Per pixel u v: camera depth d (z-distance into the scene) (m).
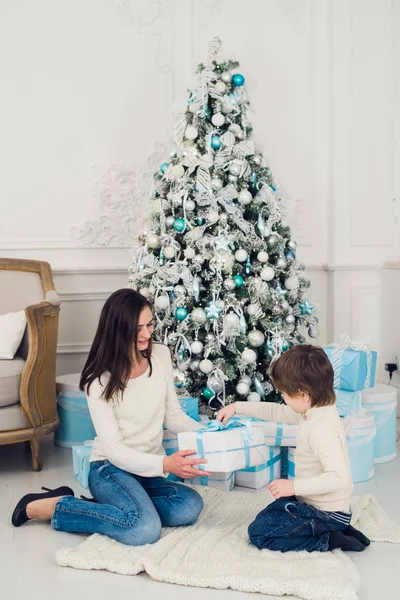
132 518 2.16
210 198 3.00
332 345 2.99
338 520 2.12
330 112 4.18
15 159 3.84
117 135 3.97
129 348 2.29
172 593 1.90
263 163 3.18
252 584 1.90
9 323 3.21
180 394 2.95
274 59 4.15
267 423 2.75
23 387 3.02
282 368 2.16
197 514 2.29
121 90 3.96
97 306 3.98
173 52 4.01
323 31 4.20
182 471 2.17
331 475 2.04
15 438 3.00
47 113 3.88
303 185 4.22
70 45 3.89
